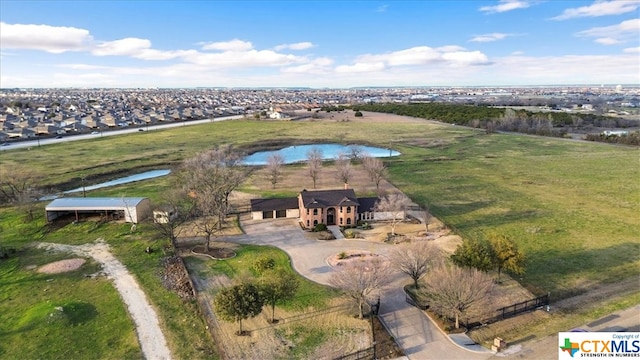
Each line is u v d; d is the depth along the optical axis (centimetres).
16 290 5541
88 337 4516
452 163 13712
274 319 4781
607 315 4669
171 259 6469
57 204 8144
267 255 6544
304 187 10731
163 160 13650
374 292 5391
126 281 5775
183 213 8269
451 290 4428
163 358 4166
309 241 7144
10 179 10050
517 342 4206
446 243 7000
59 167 12431
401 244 6912
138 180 11544
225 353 4178
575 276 5738
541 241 7019
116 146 16212
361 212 8106
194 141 17462
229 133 19975
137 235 7438
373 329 4541
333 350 4197
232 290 4528
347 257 6419
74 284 5691
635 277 5653
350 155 14412
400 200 8062
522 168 12900
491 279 4994
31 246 6988
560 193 10050
